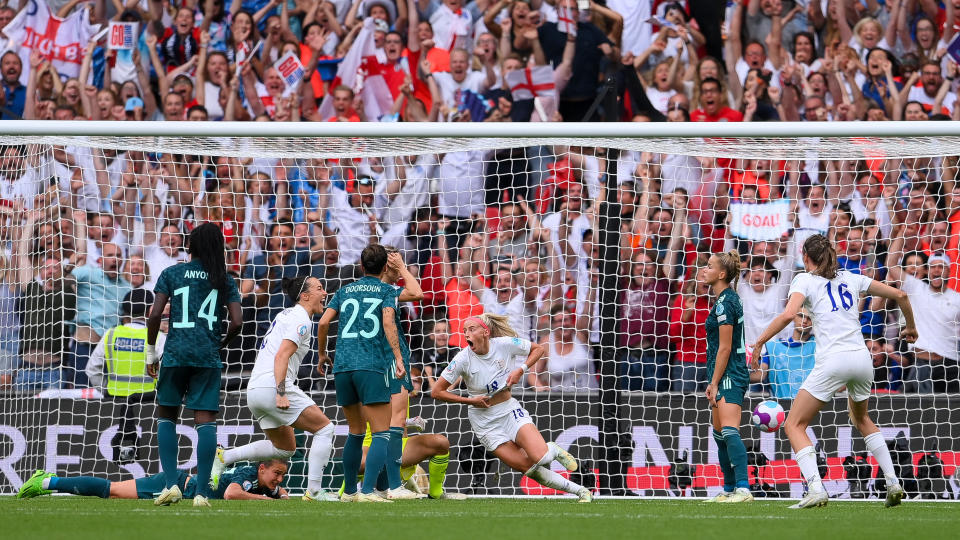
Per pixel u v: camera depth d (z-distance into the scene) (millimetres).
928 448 30125
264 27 45906
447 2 45688
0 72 45875
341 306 24891
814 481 22906
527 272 40094
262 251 41281
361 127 29062
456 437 31500
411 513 21156
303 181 42406
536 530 17391
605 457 29703
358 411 25156
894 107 45250
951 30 45125
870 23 45188
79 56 45875
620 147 31719
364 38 45844
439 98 45750
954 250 39531
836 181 41656
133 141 32625
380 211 42375
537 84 45531
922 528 18172
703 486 30109
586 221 41406
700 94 45375
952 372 37312
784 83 45438
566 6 45281
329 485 30781
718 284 25750
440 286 39562
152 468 31156
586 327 39375
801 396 23328
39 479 25250
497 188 40250
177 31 45719
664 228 39656
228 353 37469
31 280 38469
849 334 23016
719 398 25828
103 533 16438
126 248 40750
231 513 20625
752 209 40844
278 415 25922
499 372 26312
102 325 38625
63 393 31359
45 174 40344
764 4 45312
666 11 45406
